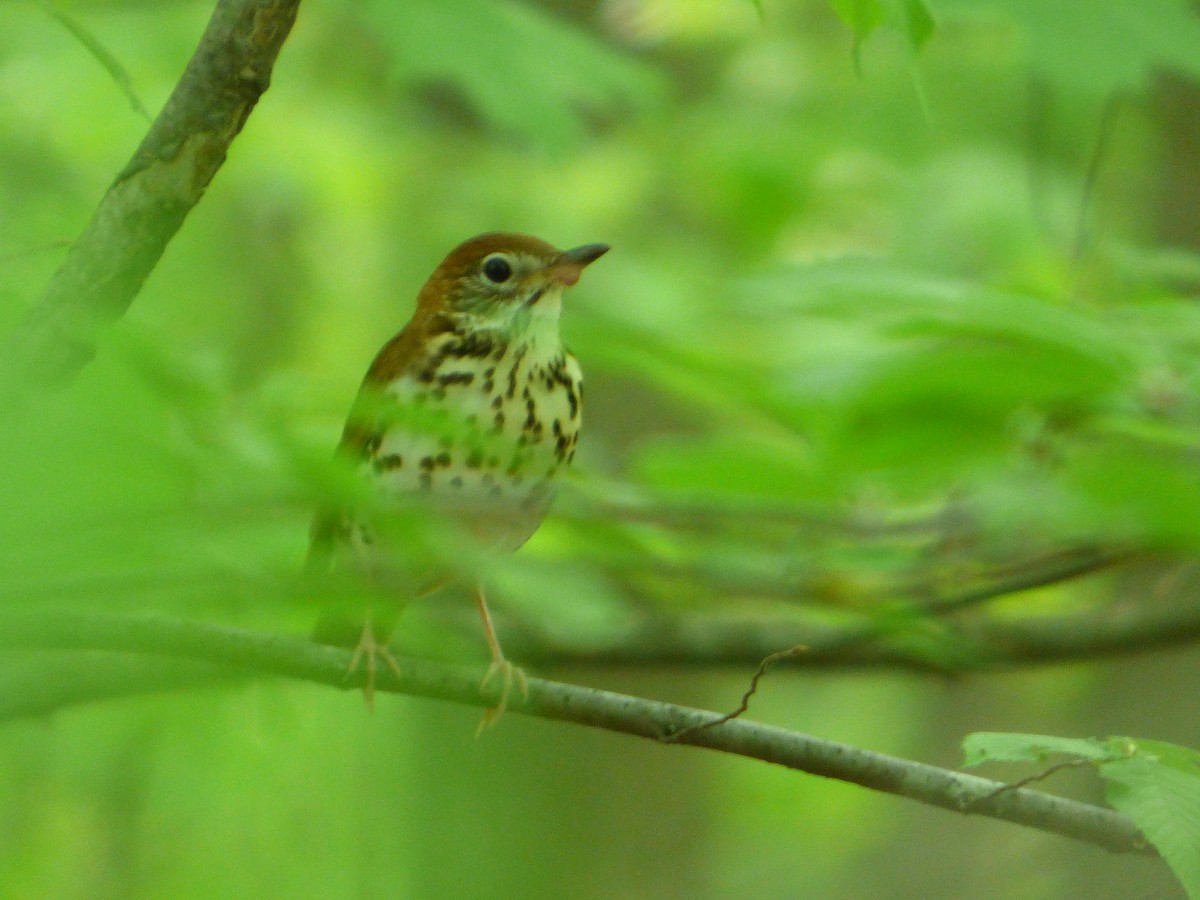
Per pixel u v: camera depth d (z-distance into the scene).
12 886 11.22
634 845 15.49
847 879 15.93
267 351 15.52
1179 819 5.87
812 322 10.23
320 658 7.55
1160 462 8.15
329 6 13.10
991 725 15.34
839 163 17.80
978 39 17.66
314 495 4.88
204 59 5.92
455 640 9.39
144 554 4.76
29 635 5.25
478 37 11.55
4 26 13.94
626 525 9.42
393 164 16.64
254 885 11.34
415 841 13.83
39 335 5.36
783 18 18.48
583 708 7.88
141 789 10.26
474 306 9.20
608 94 12.63
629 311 12.41
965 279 9.78
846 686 18.41
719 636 11.45
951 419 8.45
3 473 3.69
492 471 8.55
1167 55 9.62
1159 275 10.15
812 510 9.31
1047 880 13.83
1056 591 12.50
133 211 5.86
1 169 13.30
